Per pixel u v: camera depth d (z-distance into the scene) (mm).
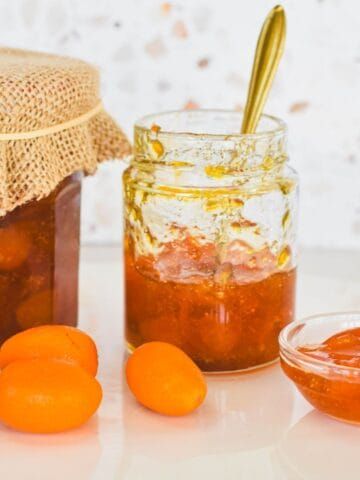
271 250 508
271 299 514
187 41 704
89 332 567
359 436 467
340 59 707
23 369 459
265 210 503
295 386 503
